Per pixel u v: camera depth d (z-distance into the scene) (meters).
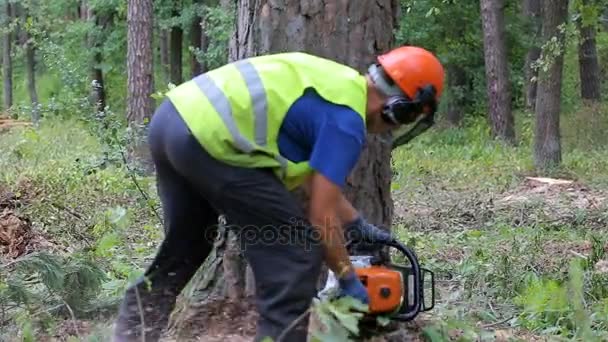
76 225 10.28
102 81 34.56
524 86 33.56
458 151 24.66
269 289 4.41
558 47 18.44
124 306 5.01
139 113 18.92
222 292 5.67
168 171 4.67
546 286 6.57
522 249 9.40
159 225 10.27
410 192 15.41
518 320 6.46
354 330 4.15
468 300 7.11
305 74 4.43
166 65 38.09
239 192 4.36
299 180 4.48
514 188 16.97
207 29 27.70
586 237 10.89
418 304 4.98
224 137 4.32
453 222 12.41
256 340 4.43
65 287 6.06
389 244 5.00
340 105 4.34
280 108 4.37
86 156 17.58
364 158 5.61
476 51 32.78
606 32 38.16
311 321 4.66
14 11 38.06
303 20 5.54
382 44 5.64
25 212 10.71
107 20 33.09
